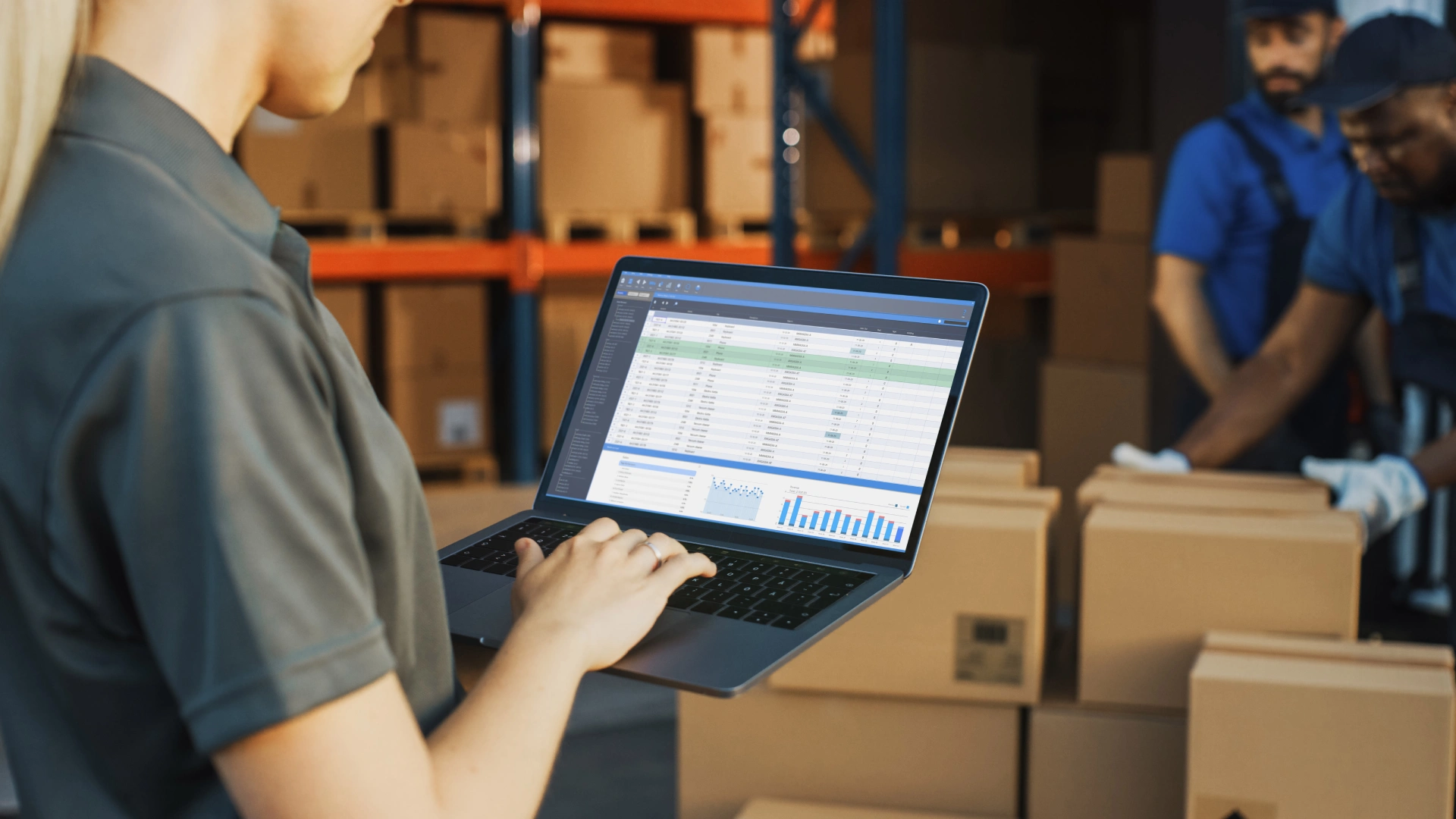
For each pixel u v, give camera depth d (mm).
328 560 589
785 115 4934
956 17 4797
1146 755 1927
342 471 619
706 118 5965
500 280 6344
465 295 5727
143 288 565
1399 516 2328
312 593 579
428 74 5582
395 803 600
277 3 651
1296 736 1650
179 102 635
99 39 639
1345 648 1786
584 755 3176
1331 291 2873
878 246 4523
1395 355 2834
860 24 4664
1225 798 1687
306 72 678
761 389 1182
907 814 1993
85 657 603
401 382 5633
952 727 1997
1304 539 1854
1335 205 2838
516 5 5758
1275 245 3373
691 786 2123
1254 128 3369
